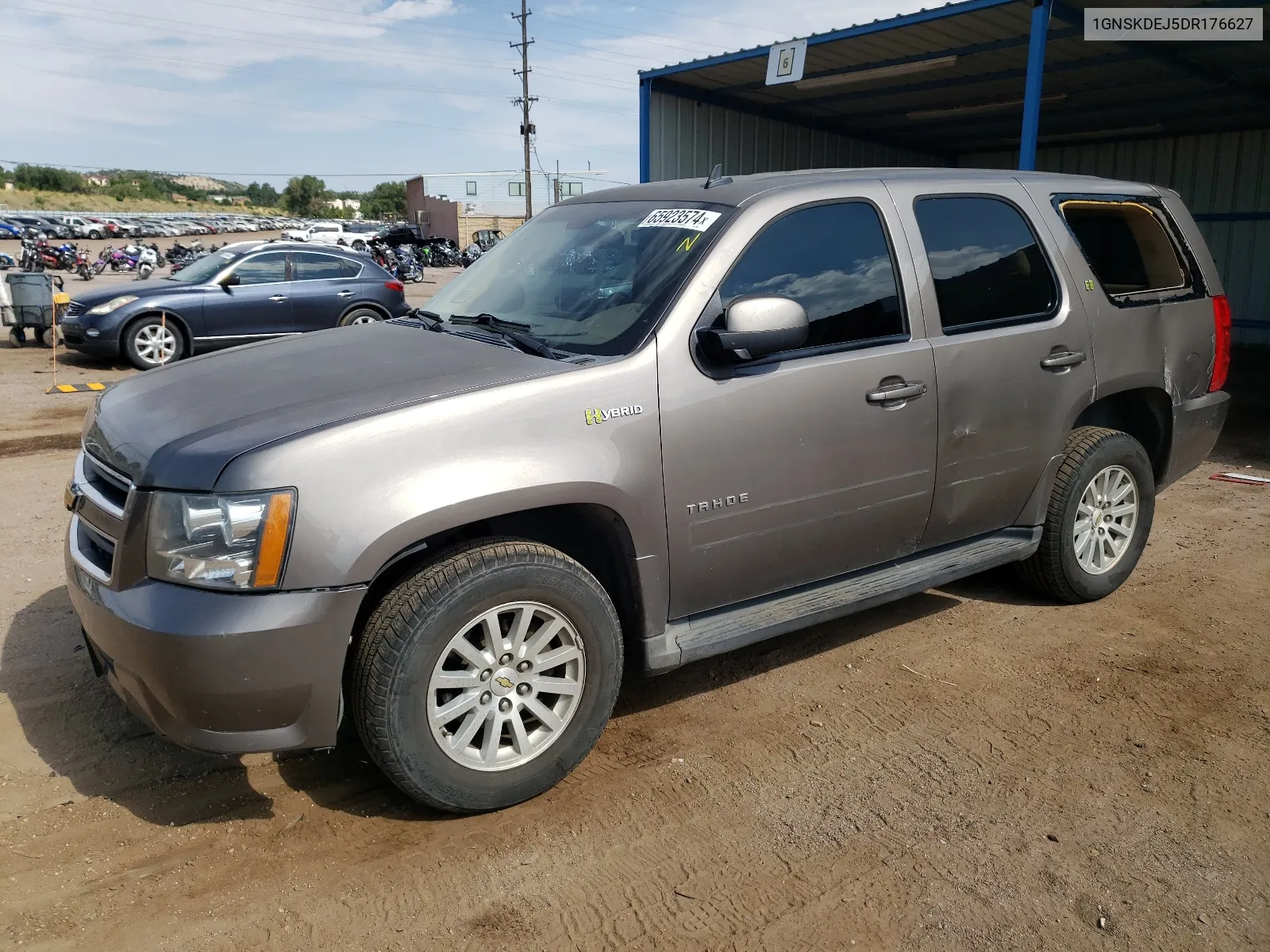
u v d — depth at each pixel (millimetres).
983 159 19031
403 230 45844
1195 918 2465
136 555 2553
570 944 2348
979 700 3617
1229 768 3160
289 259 12406
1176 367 4586
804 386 3270
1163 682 3766
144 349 11570
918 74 12188
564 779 3059
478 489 2646
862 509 3508
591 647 2910
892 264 3598
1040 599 4609
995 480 3928
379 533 2525
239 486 2447
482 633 2777
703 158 13711
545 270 3646
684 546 3096
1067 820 2871
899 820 2865
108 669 2721
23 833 2736
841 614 3492
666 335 3035
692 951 2334
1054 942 2375
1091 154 17906
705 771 3115
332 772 3094
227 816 2848
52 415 8836
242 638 2424
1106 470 4348
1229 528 5766
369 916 2430
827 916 2459
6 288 13250
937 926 2428
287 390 2900
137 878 2559
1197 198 16609
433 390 2764
